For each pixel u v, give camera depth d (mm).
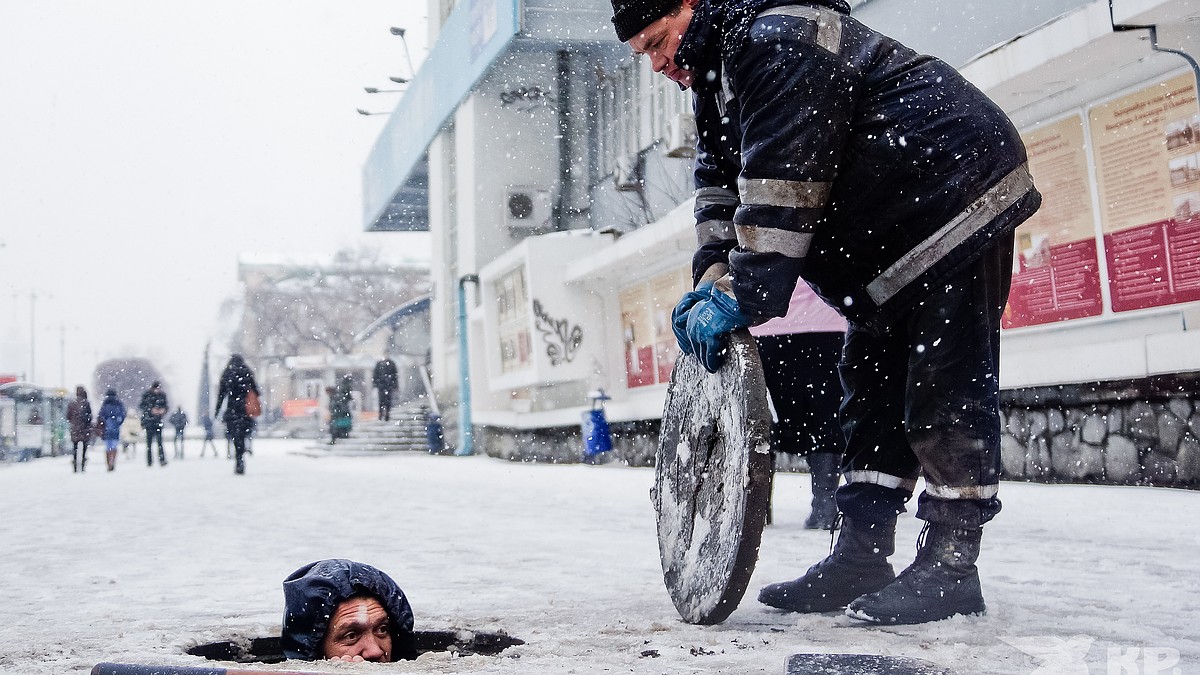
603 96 25547
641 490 11250
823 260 3008
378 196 38531
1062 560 4438
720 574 2771
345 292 80000
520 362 22359
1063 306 10164
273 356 78938
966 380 2842
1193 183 8727
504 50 24344
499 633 2912
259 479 17266
